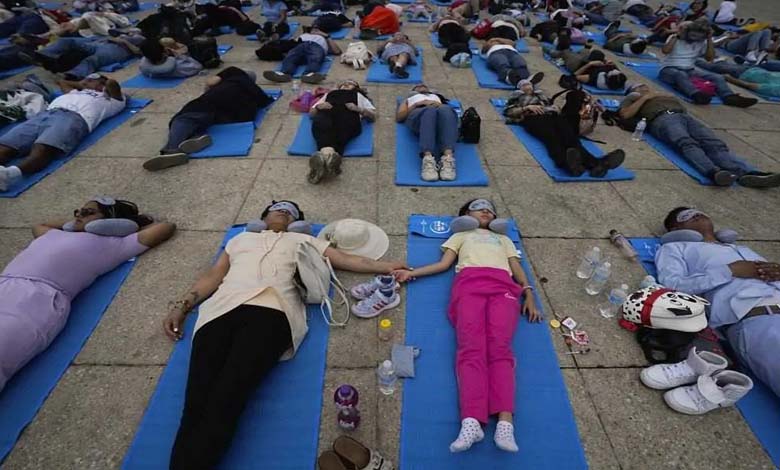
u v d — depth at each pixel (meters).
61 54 6.68
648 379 2.41
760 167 4.84
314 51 7.13
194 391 2.05
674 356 2.54
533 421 2.25
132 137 4.93
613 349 2.65
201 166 4.38
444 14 10.59
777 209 4.06
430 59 7.91
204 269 3.12
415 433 2.19
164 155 4.31
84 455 2.06
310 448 2.11
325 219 3.69
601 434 2.21
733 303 2.59
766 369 2.36
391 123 5.40
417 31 9.91
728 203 4.12
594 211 3.93
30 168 4.12
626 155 4.91
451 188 4.18
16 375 2.38
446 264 3.10
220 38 8.90
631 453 2.14
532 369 2.51
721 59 8.14
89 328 2.65
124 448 2.10
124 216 3.33
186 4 10.08
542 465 2.07
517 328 2.75
